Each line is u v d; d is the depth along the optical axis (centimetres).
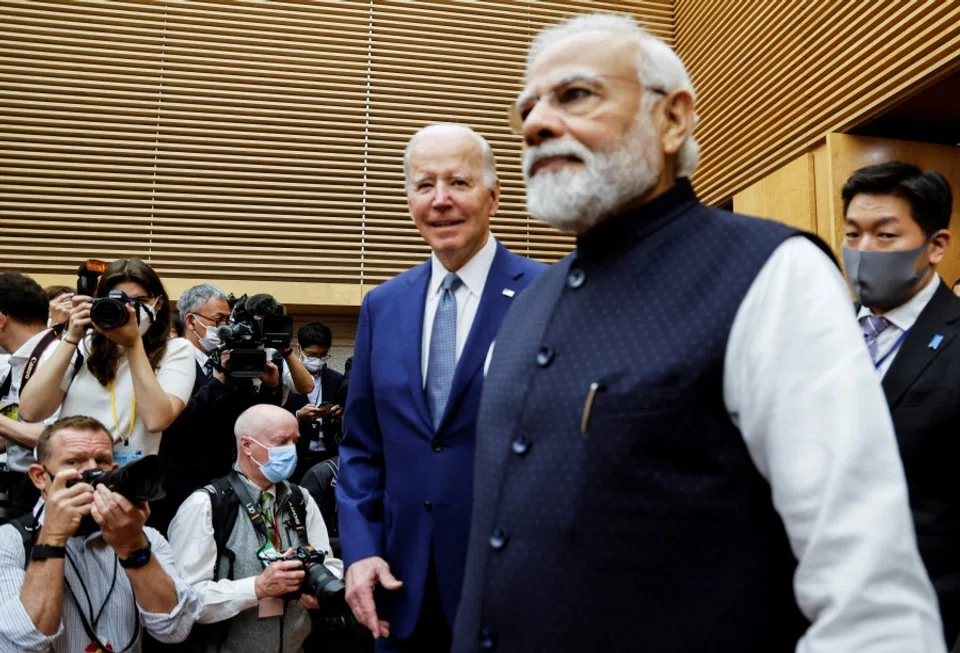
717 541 84
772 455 80
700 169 635
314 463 386
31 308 298
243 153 618
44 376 236
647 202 101
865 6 451
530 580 90
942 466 161
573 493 89
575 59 100
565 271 110
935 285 179
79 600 204
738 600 83
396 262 622
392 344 180
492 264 180
